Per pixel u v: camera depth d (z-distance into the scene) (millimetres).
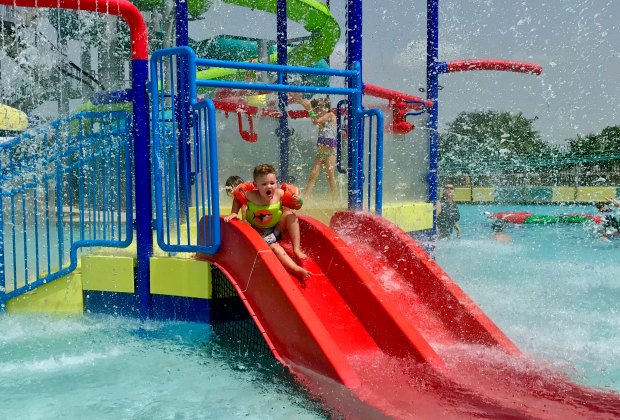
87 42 13305
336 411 2871
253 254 3787
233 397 3127
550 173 22094
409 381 3090
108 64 13148
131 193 4598
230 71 12289
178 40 5652
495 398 2891
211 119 4020
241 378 3420
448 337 3711
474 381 3104
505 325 4566
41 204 10758
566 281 6598
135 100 4520
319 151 7004
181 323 4410
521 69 7875
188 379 3406
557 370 3361
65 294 4699
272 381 3361
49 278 4676
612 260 8367
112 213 4812
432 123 7738
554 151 21891
